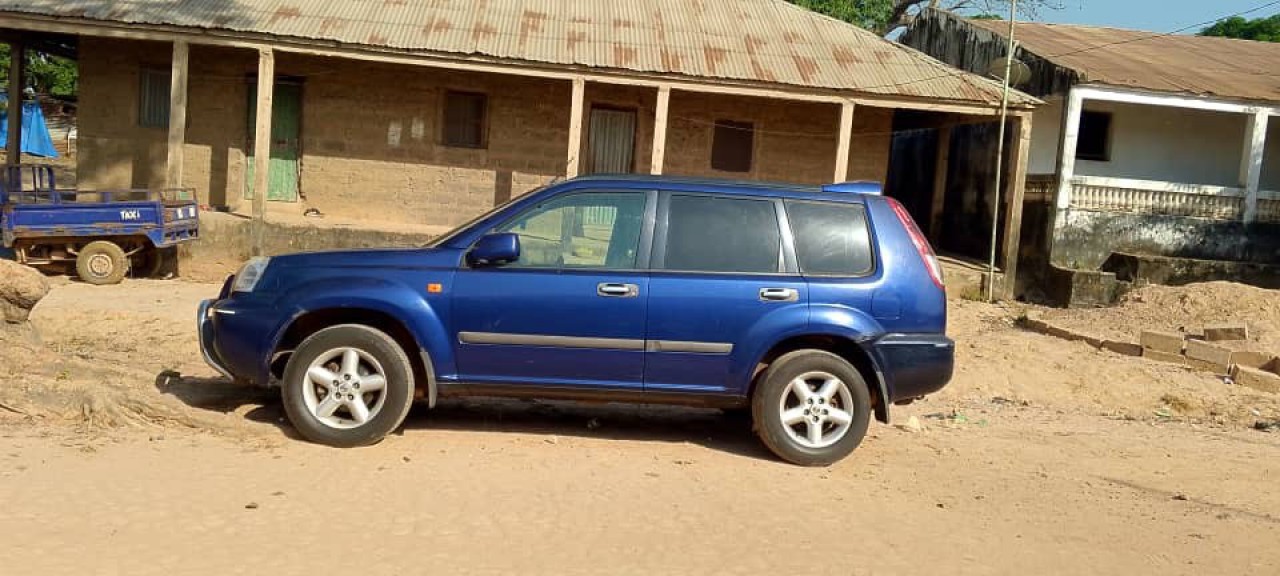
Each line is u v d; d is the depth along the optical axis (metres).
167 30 15.52
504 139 18.19
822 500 5.63
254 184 16.22
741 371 6.32
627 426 7.36
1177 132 20.08
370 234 16.36
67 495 4.84
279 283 6.30
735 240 6.39
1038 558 4.86
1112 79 17.91
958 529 5.25
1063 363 11.02
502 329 6.23
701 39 17.92
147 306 12.25
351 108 17.88
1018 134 17.28
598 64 16.27
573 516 5.05
